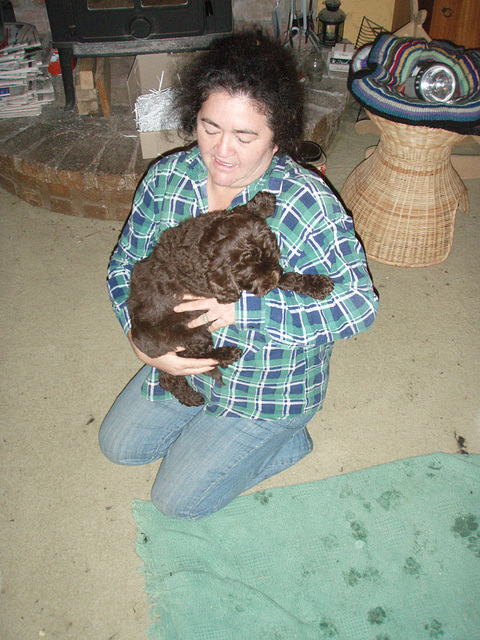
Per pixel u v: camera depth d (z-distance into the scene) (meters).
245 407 2.09
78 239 3.81
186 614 2.11
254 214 1.75
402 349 3.09
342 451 2.65
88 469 2.57
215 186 1.86
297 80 1.62
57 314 3.29
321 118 4.16
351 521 2.38
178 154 1.96
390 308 3.32
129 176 3.61
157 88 4.02
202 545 2.31
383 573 2.22
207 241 1.73
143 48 3.78
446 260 3.62
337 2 4.48
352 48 4.59
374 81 2.99
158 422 2.38
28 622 2.10
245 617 2.09
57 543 2.32
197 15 3.63
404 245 3.48
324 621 2.09
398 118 2.89
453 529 2.34
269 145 1.64
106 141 3.88
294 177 1.77
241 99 1.49
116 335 3.19
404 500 2.44
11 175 3.96
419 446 2.66
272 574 2.23
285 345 1.85
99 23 3.61
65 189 3.82
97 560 2.27
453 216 3.46
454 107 2.82
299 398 2.09
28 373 2.97
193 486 2.16
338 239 1.78
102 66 4.07
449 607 2.12
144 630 2.08
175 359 1.95
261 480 2.50
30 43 4.07
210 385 2.10
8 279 3.50
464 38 4.16
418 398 2.86
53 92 4.18
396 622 2.08
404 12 4.45
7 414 2.78
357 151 4.52
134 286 2.01
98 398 2.87
